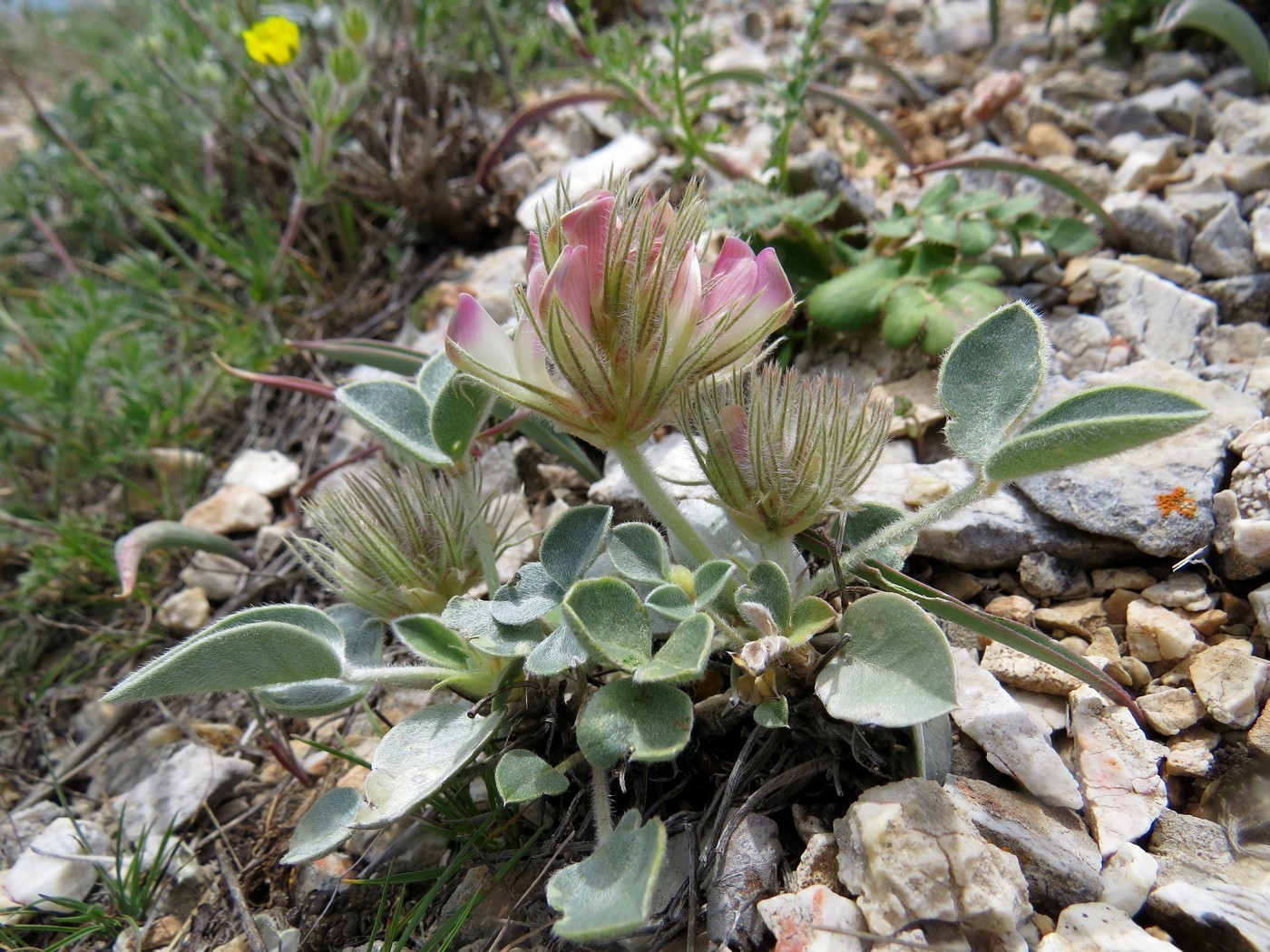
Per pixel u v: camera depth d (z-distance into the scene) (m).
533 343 0.08
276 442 0.18
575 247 0.08
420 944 0.10
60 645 0.17
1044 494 0.11
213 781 0.13
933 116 0.19
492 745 0.10
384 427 0.10
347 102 0.18
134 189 0.24
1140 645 0.10
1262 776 0.09
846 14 0.23
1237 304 0.14
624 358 0.08
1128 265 0.14
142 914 0.11
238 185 0.23
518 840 0.10
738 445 0.09
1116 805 0.09
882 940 0.08
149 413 0.18
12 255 0.24
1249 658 0.09
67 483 0.18
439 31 0.24
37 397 0.17
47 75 0.34
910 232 0.14
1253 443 0.11
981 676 0.10
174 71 0.22
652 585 0.10
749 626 0.09
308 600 0.15
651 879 0.07
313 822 0.09
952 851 0.08
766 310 0.09
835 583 0.10
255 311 0.20
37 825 0.13
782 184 0.16
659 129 0.17
